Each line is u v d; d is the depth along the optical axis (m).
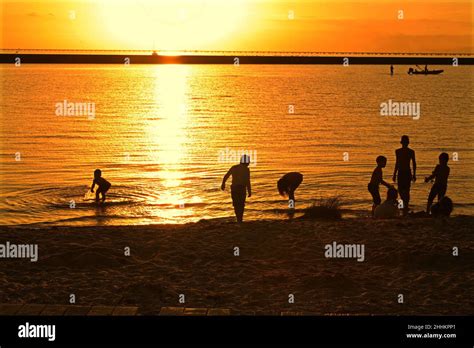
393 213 13.95
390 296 7.98
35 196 21.38
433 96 82.56
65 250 10.16
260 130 46.00
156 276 8.91
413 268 9.31
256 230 11.78
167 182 24.58
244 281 8.68
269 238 11.17
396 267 9.37
